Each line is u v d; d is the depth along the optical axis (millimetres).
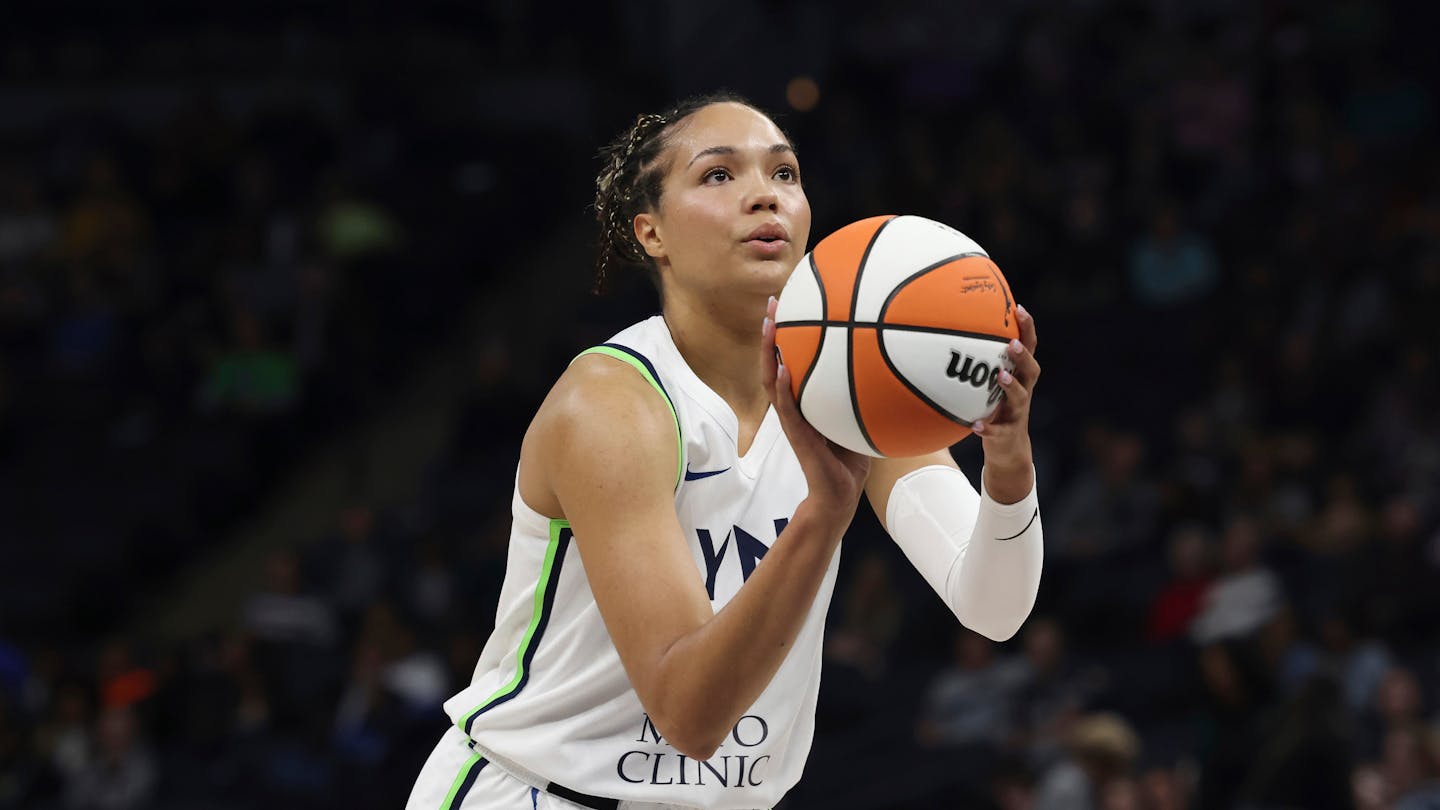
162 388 26156
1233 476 19922
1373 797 14398
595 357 5418
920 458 6105
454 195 29906
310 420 26188
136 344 26859
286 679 20250
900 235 4961
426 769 5914
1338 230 23391
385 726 18844
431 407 26938
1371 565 17703
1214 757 14531
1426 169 24594
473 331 28422
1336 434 20594
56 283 27953
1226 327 22531
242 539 24891
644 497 5035
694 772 5562
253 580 24031
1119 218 25562
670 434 5246
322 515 25062
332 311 26859
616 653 5426
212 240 28156
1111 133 27125
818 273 4941
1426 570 17578
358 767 18484
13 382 26250
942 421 4867
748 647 4699
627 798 5547
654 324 5672
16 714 20203
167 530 24375
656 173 5660
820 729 18578
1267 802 13828
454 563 22109
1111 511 19750
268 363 25859
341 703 19656
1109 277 24656
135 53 33062
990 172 26156
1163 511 19625
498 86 32094
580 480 5078
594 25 33781
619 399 5207
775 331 5000
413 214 29422
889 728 17984
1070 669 17906
